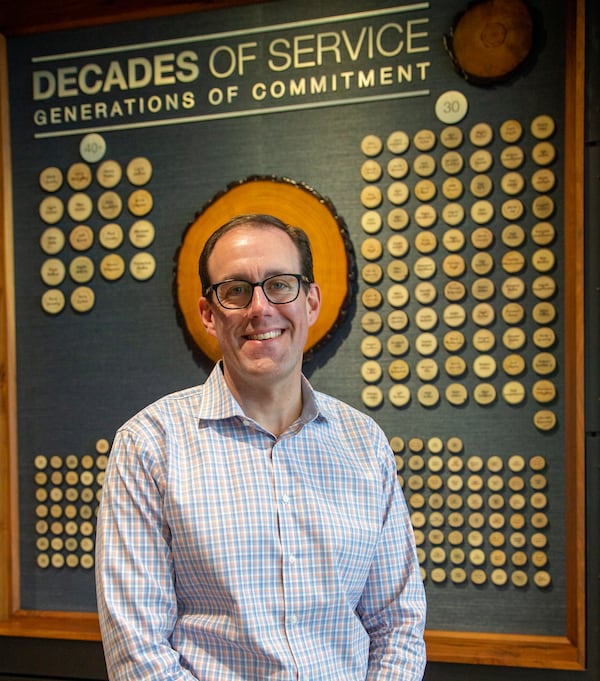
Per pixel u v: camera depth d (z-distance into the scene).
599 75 1.87
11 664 2.16
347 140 2.02
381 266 2.01
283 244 1.20
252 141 2.08
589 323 1.88
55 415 2.19
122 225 2.16
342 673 1.18
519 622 1.95
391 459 1.34
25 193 2.21
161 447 1.18
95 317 2.17
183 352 2.11
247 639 1.11
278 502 1.18
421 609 1.28
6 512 2.19
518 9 1.92
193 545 1.13
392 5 1.99
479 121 1.95
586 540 1.87
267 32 2.06
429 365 1.98
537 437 1.94
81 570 2.17
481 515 1.96
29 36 2.20
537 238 1.92
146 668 1.07
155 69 2.13
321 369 2.04
